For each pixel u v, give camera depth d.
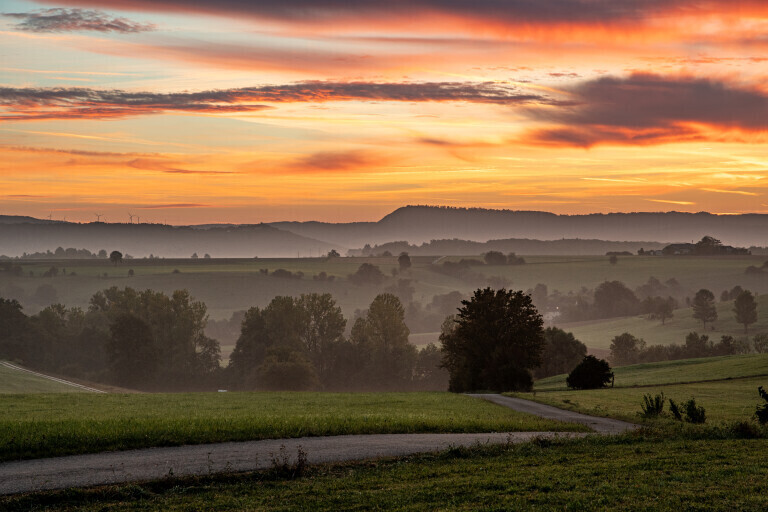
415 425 29.94
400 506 17.19
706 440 26.16
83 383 98.75
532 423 33.31
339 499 17.92
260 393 64.94
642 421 35.06
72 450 23.03
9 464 21.39
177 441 24.84
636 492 17.78
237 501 17.84
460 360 82.31
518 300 77.94
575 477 19.73
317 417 32.53
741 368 79.06
